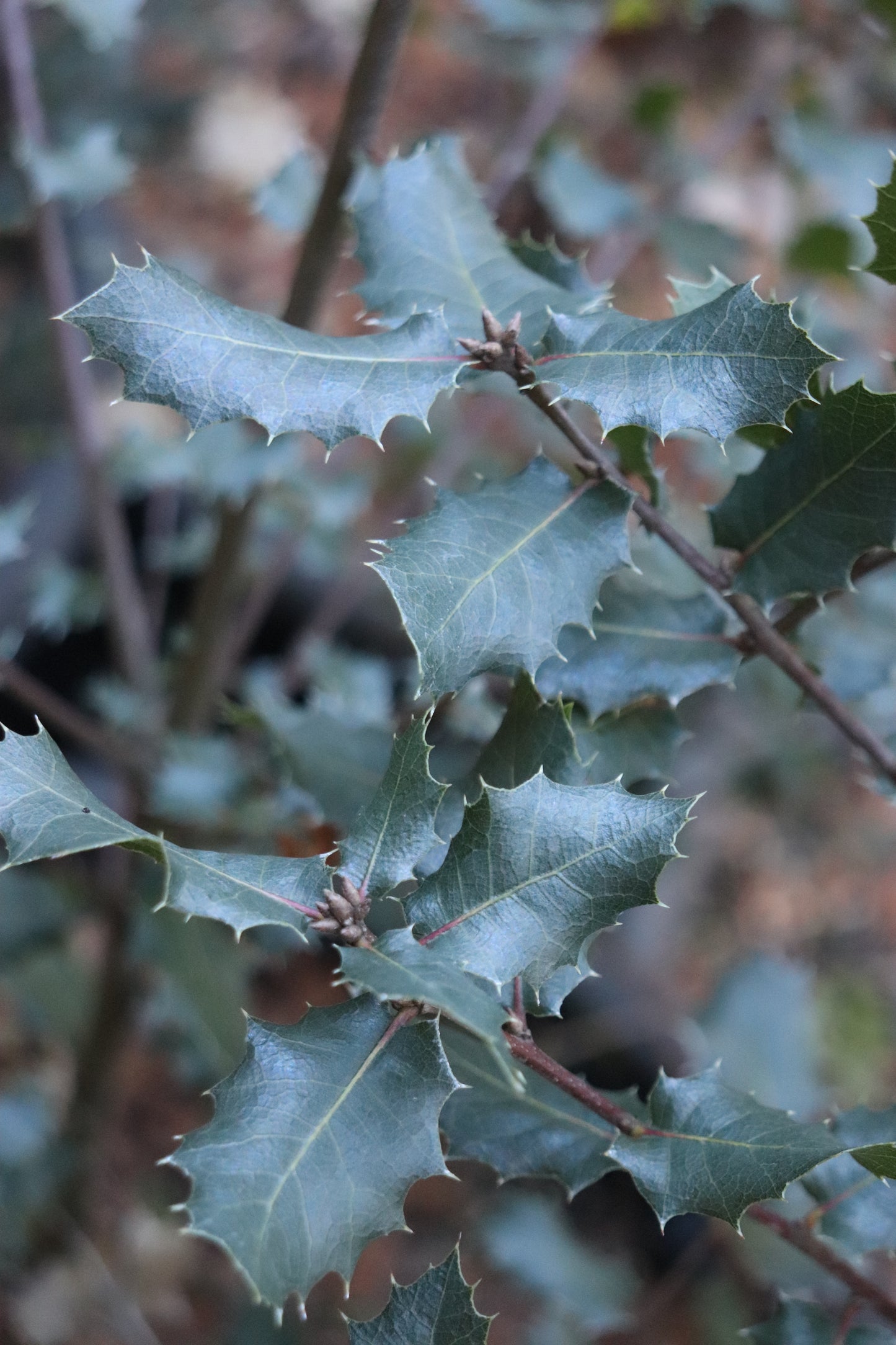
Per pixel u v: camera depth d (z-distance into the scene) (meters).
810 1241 0.53
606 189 0.82
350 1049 0.49
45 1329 0.87
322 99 1.47
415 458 0.98
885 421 0.51
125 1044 0.84
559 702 0.52
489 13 0.76
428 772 0.50
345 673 0.85
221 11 1.43
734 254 0.84
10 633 0.76
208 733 0.85
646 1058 0.92
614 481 0.51
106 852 0.79
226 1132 0.48
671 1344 0.85
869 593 0.70
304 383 0.50
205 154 1.39
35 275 1.14
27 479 1.01
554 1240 0.74
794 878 1.16
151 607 1.11
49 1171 0.85
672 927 1.08
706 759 1.04
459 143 0.55
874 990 1.10
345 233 0.61
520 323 0.52
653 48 1.33
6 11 0.68
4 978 0.86
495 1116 0.53
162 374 0.49
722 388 0.49
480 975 0.49
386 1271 0.95
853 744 0.54
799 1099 0.71
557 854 0.50
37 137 0.70
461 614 0.50
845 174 0.82
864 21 0.85
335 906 0.49
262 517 0.80
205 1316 0.93
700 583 0.59
